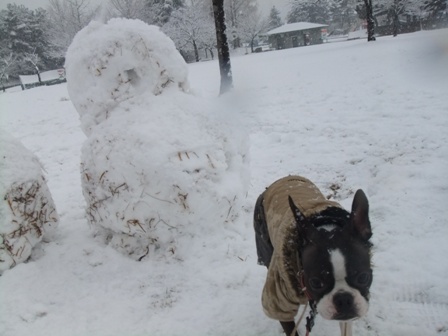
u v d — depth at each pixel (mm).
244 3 20344
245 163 1787
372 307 1216
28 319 1301
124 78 1611
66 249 1640
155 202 1473
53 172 2877
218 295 1367
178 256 1544
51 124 4539
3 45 20109
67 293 1422
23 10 20609
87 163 1593
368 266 902
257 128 3197
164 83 1648
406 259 1371
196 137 1551
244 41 21812
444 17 14828
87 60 1622
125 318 1302
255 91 4613
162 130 1513
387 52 6418
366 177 2057
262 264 1372
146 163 1455
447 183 1752
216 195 1527
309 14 30859
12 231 1479
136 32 1619
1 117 5414
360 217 921
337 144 2557
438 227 1496
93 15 16781
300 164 2367
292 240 986
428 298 1224
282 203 1159
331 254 880
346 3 29672
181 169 1468
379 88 3752
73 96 1699
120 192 1495
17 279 1435
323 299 876
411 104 3039
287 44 21766
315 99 3848
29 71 20578
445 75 3836
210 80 6484
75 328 1268
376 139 2482
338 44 12406
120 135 1523
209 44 17688
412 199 1674
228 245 1567
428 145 2217
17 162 1562
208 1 17188
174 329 1241
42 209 1631
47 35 19125
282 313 1033
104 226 1614
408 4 14766
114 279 1479
